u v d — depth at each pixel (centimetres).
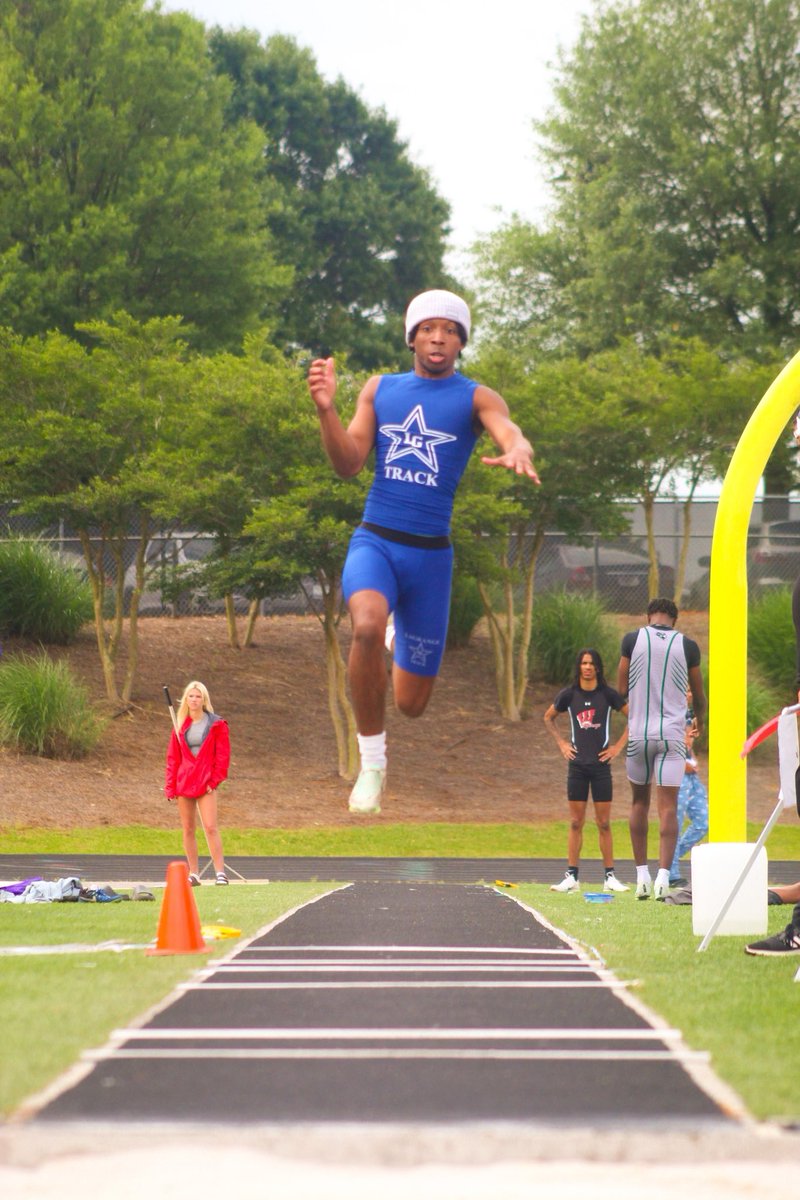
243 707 3034
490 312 4994
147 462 2705
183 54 4053
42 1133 368
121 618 2988
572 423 2983
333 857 2105
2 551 3244
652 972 660
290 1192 338
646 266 4356
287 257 5741
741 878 762
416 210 6150
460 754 2917
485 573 2803
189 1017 527
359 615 529
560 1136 367
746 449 877
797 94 4300
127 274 3897
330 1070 441
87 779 2494
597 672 1367
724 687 888
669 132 4328
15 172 3897
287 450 2650
